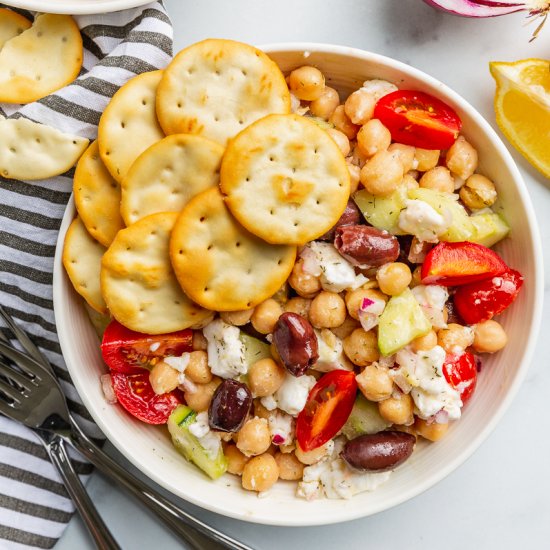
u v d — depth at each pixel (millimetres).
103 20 565
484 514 591
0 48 575
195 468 560
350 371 548
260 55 541
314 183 534
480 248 545
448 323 557
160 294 540
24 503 579
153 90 543
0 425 577
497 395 550
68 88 550
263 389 542
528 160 582
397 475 557
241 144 527
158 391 546
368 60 545
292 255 539
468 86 591
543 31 590
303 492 556
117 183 545
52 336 581
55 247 571
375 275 547
